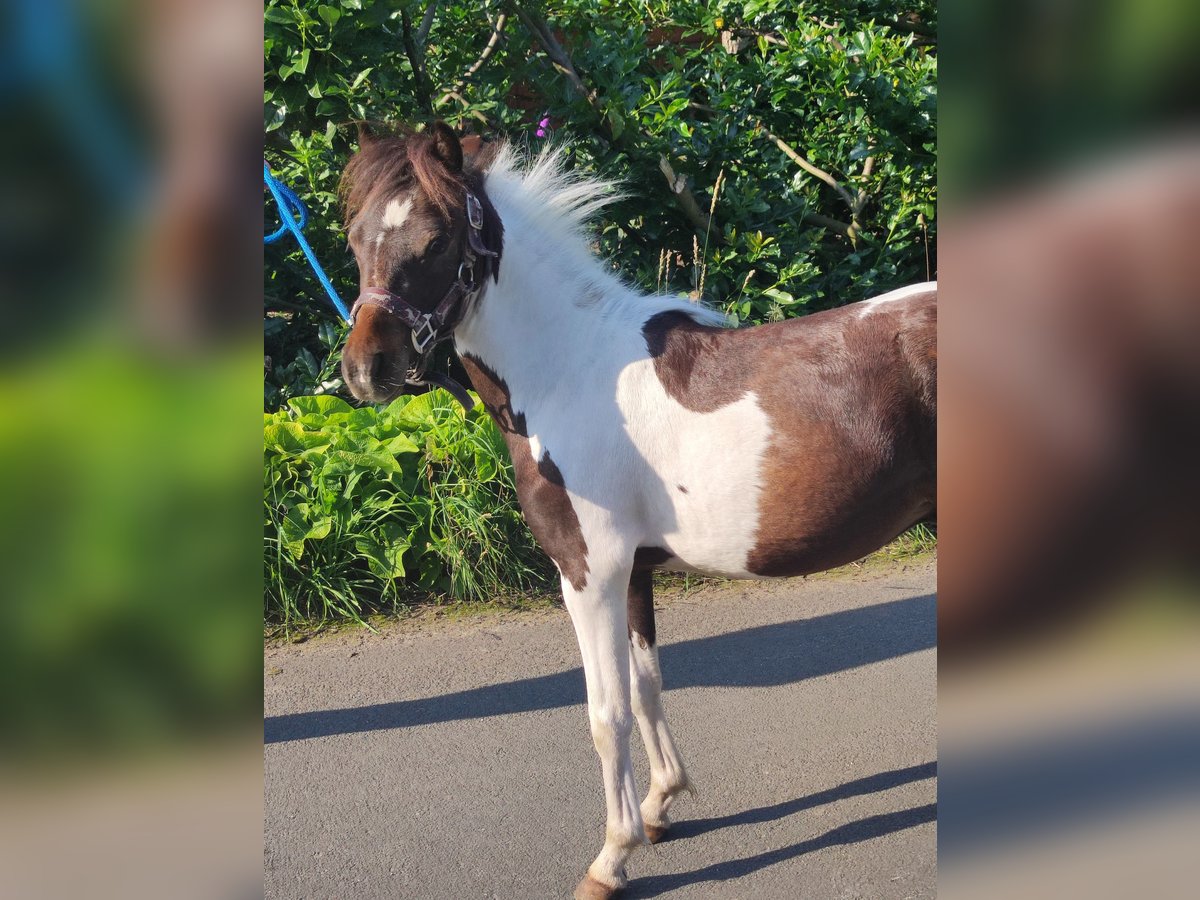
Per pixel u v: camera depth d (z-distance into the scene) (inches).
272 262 181.3
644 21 219.8
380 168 87.7
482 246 89.0
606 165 190.2
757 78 208.5
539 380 92.0
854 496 85.9
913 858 97.5
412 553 160.2
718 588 165.8
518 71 190.2
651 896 94.3
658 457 88.7
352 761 119.1
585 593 91.1
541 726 125.1
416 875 98.4
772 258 196.7
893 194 208.2
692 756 118.0
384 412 173.5
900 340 86.4
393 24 181.8
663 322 93.2
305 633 152.5
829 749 118.0
